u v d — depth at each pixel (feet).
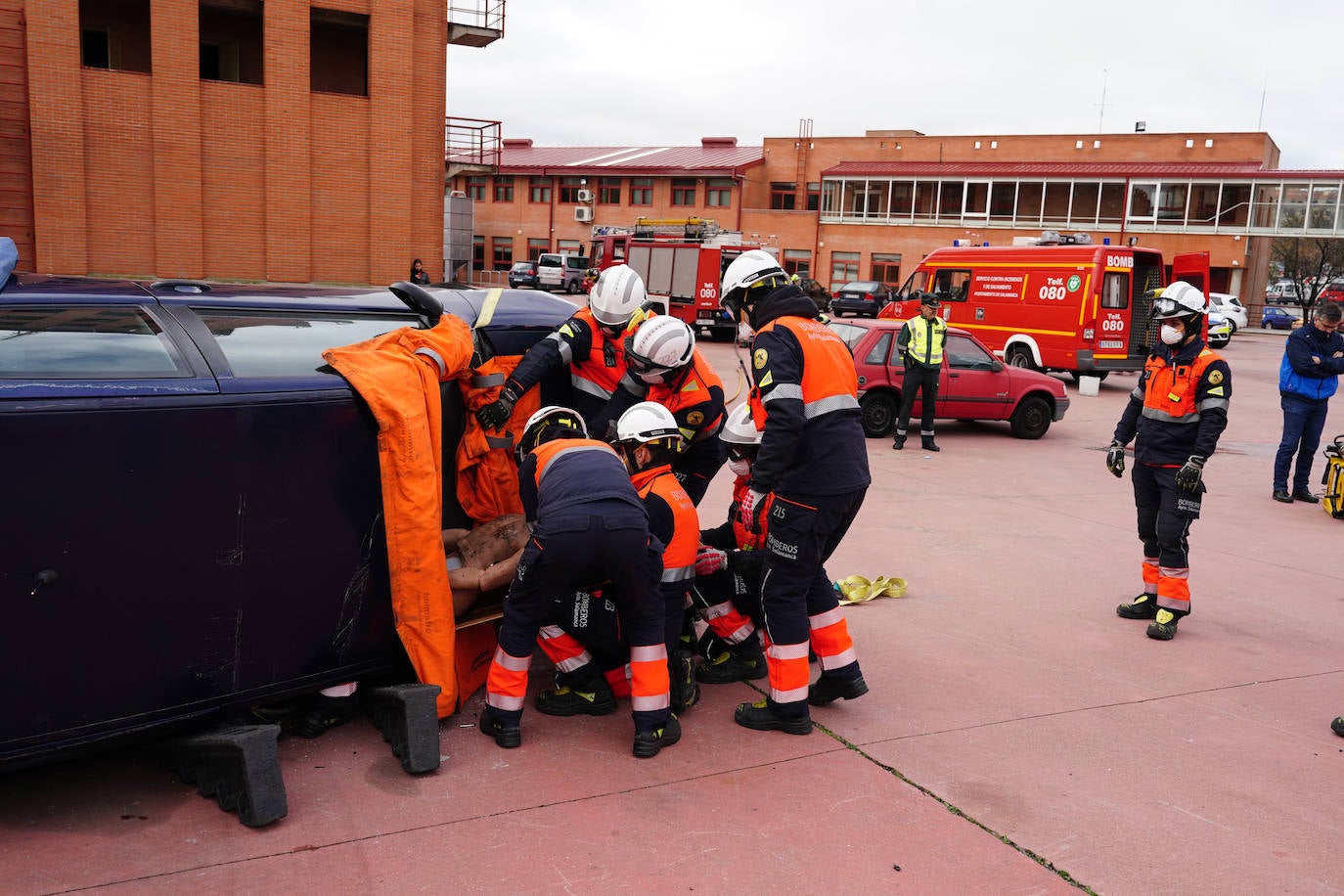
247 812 10.03
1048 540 24.66
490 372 14.10
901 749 12.68
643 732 12.12
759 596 14.44
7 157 71.46
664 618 12.42
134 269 75.36
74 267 73.20
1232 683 15.51
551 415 13.07
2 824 9.98
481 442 13.89
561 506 11.68
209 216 77.61
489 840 10.08
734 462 15.03
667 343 13.47
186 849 9.68
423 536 11.80
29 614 9.32
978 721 13.66
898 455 37.35
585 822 10.54
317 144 80.59
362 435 11.53
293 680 11.35
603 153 197.67
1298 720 14.17
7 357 9.59
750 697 14.42
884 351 41.19
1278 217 133.49
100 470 9.59
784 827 10.65
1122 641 17.31
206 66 82.07
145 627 10.06
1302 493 31.17
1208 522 27.58
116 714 10.02
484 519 14.40
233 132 77.56
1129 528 26.35
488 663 14.12
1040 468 35.81
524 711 13.43
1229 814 11.37
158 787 10.88
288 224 79.92
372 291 13.99
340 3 79.61
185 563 10.25
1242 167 137.08
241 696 10.93
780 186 178.70
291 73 78.33
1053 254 62.23
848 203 161.79
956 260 68.80
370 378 11.39
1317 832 11.03
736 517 15.31
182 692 10.44
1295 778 12.35
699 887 9.45
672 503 12.79
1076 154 159.63
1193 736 13.48
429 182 85.71
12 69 70.79
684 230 93.40
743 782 11.64
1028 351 63.57
